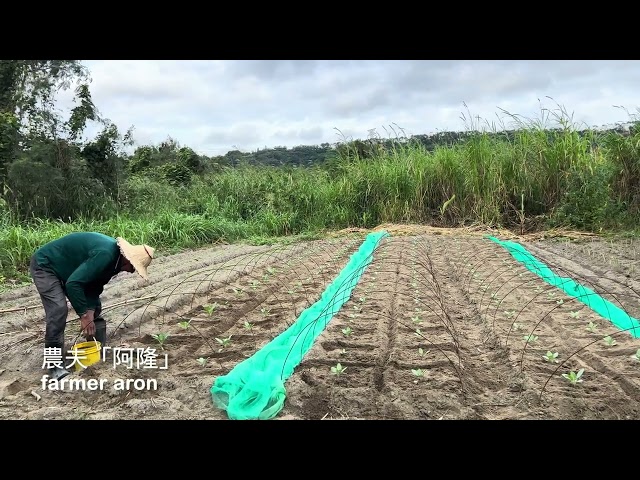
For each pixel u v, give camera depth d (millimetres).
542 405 4074
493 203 14820
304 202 16031
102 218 15180
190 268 10055
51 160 14828
